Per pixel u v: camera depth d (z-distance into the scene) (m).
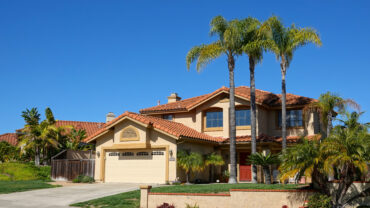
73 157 33.34
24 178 30.52
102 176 28.58
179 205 17.23
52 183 27.25
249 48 24.38
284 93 25.45
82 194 21.44
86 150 36.91
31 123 37.09
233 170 24.38
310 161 14.63
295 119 29.80
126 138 27.61
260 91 33.22
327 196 15.24
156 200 17.59
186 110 32.28
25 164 32.69
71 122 48.06
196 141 27.50
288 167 15.17
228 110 30.41
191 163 25.42
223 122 30.48
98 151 29.27
